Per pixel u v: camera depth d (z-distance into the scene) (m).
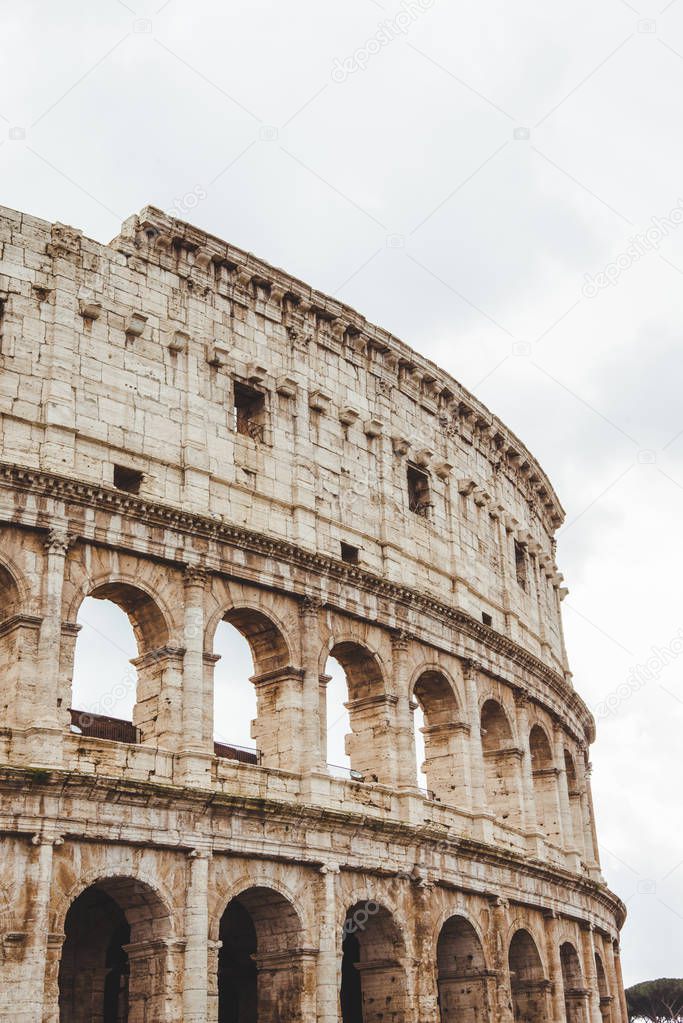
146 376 59.16
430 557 71.88
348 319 70.69
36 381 54.91
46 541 51.75
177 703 54.06
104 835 48.41
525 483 89.62
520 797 73.62
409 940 59.44
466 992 64.69
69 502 52.78
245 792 55.03
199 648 55.09
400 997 58.41
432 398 77.00
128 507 54.44
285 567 60.16
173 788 50.53
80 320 57.38
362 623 64.06
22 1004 44.25
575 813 87.12
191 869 50.88
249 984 62.81
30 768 46.50
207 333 62.66
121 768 51.12
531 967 71.25
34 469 51.69
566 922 76.88
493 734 75.38
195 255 63.75
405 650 65.50
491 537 80.62
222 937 63.75
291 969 54.25
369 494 68.56
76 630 51.47
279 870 54.47
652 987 163.38
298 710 58.62
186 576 56.16
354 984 65.25
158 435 58.50
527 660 77.38
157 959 49.66
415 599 66.69
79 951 56.91
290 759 57.59
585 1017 76.12
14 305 55.53
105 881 49.97
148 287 61.00
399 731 63.78
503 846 69.88
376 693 64.62
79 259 58.38
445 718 69.81
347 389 69.88
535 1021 70.31
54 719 49.03
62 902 46.75
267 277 66.31
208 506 58.94
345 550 66.25
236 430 63.88
